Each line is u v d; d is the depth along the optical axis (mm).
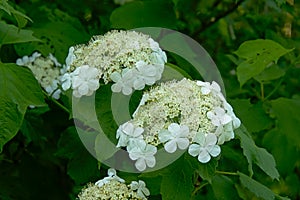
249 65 3359
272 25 4906
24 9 4004
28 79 2881
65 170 3955
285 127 3811
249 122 3518
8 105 2783
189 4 4777
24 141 3809
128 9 3648
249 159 2572
